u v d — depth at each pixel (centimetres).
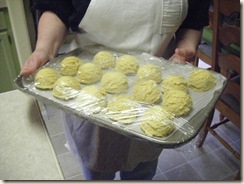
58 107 55
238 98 96
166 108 54
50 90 59
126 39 67
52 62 65
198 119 52
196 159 117
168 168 114
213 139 126
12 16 94
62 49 88
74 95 57
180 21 66
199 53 128
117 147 69
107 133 65
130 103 55
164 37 66
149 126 49
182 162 116
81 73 63
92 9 59
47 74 59
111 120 52
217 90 60
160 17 62
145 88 58
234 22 94
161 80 63
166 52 75
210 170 113
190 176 110
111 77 62
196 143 121
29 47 102
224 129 131
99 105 55
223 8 86
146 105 56
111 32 65
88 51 71
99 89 59
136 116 52
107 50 71
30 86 58
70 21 64
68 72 64
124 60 66
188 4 69
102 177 80
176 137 48
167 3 61
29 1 97
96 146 69
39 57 59
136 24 63
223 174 111
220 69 103
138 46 67
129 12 61
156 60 67
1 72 119
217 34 93
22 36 99
